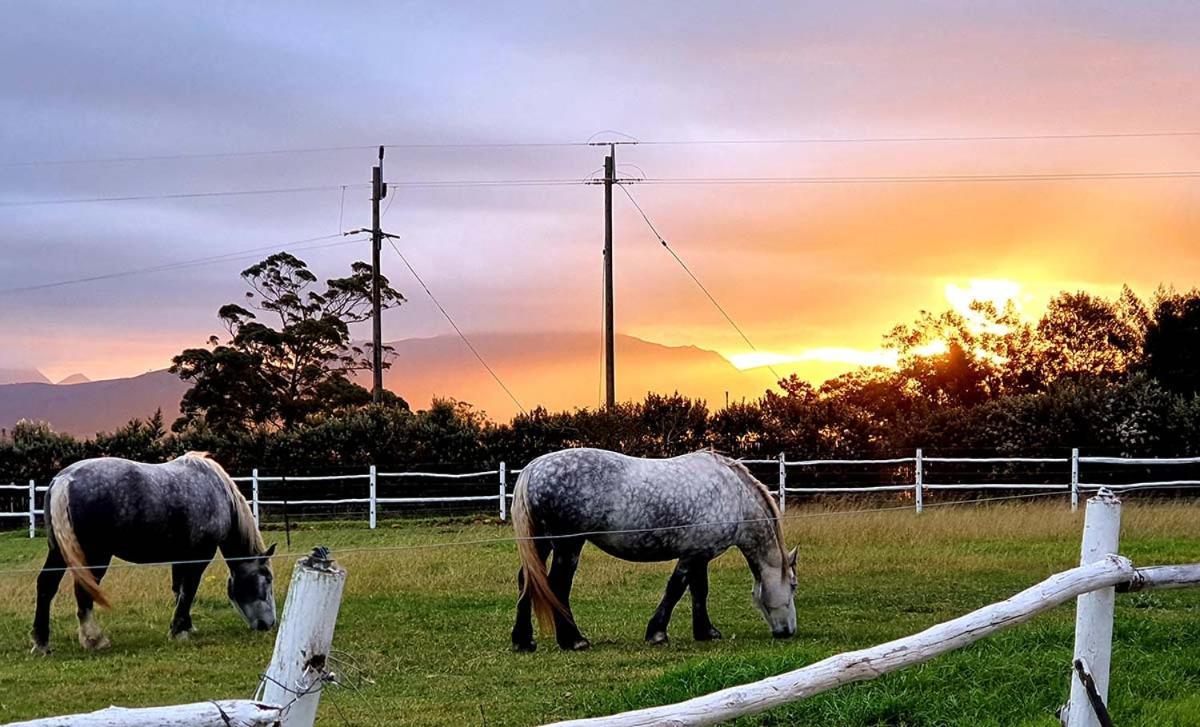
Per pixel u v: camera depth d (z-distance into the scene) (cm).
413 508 3122
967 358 4278
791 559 1316
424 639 1310
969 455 3038
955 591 1566
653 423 3281
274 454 3306
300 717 387
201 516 1362
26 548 2456
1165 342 4031
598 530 1257
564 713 943
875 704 843
